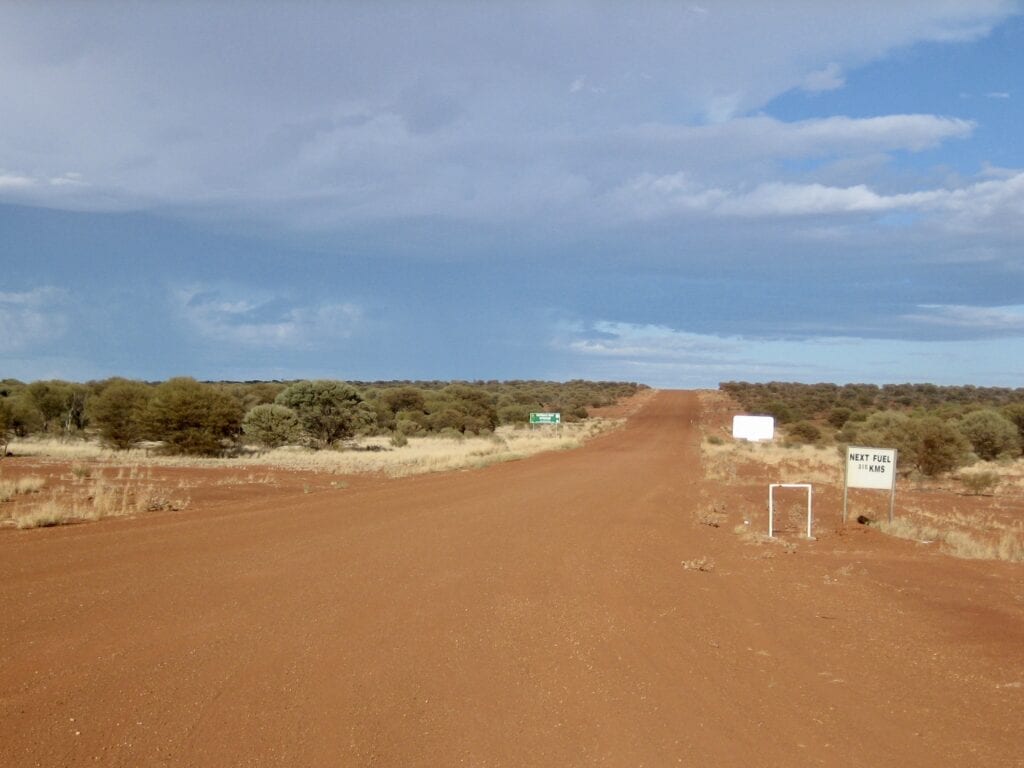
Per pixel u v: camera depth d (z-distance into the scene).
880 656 9.66
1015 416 58.84
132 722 6.71
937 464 39.81
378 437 74.00
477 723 6.98
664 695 7.88
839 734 7.06
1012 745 6.93
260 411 57.38
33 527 17.58
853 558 17.30
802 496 31.23
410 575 13.20
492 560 14.91
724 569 15.39
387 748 6.40
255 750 6.27
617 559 15.70
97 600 10.80
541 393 183.75
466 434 85.06
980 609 12.42
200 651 8.68
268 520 19.55
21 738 6.31
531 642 9.55
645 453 58.62
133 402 48.38
